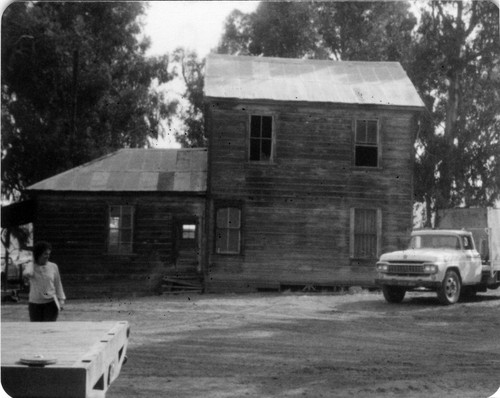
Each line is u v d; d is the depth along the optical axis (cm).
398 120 3000
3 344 626
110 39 4538
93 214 2952
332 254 2933
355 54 4669
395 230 2966
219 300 2489
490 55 4234
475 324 1820
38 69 4300
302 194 2942
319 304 2319
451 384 1052
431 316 1984
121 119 4491
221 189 2922
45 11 4341
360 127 2995
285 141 2950
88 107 4434
